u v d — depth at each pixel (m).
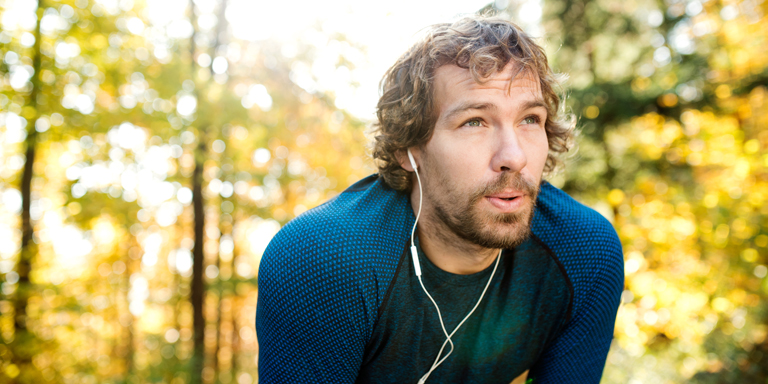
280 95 6.99
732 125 6.38
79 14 5.82
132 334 15.66
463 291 1.11
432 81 1.00
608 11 7.11
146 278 14.82
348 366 1.05
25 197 6.71
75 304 6.70
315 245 0.99
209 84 6.52
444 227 1.03
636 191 6.34
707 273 4.89
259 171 7.34
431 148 1.02
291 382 1.03
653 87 6.20
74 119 5.88
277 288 1.01
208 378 7.59
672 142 6.26
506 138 0.95
